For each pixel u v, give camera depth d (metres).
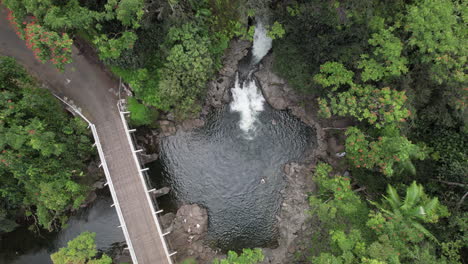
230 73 27.86
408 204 19.52
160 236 22.61
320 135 27.52
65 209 24.66
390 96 18.97
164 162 27.02
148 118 25.47
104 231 25.52
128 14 17.50
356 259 19.09
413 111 20.12
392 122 19.78
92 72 24.27
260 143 27.84
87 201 25.19
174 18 19.64
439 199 20.92
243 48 27.83
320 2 18.66
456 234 19.14
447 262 18.22
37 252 25.28
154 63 24.11
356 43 19.98
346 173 25.58
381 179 22.61
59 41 16.83
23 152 19.42
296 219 25.62
